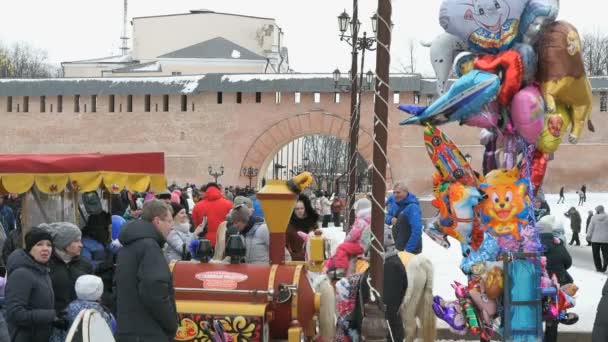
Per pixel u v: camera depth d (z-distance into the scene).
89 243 10.78
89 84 63.75
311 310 9.27
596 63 95.81
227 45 89.19
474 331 11.37
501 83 11.90
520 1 11.88
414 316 11.12
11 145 65.69
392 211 15.12
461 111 11.96
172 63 87.56
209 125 62.94
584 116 12.41
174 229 12.85
